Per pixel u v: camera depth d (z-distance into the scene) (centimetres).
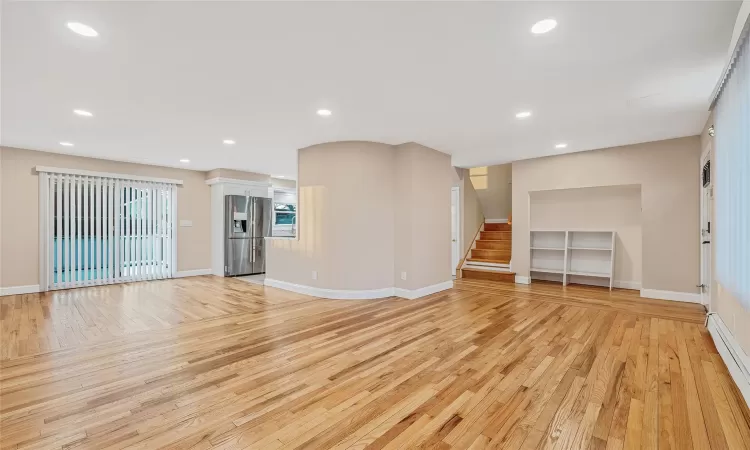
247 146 533
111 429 184
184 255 729
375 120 403
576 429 185
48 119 396
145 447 170
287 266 577
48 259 561
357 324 379
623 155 529
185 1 189
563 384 236
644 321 385
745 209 212
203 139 489
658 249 501
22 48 239
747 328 235
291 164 687
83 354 291
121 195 646
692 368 260
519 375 250
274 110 369
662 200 498
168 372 256
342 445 172
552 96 329
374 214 512
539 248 642
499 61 261
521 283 634
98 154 584
